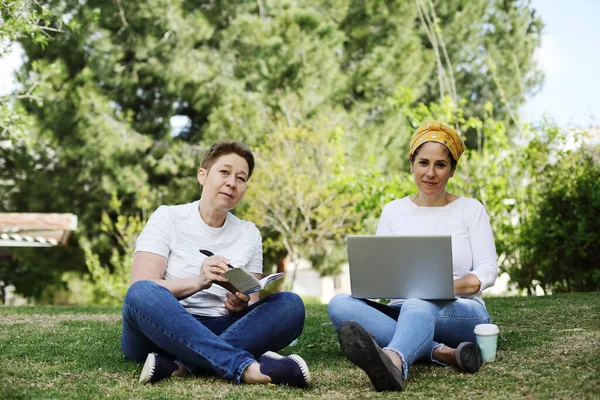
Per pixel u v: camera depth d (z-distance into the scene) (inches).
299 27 511.2
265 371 90.7
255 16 538.9
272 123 503.2
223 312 107.9
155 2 508.7
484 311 110.2
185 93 525.3
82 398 82.9
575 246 284.8
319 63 512.7
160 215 107.4
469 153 353.1
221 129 507.5
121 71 532.1
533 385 84.4
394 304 113.2
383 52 530.6
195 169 525.0
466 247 113.7
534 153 322.0
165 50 518.9
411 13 555.5
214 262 98.9
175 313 93.8
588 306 168.7
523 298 212.1
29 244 398.0
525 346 113.0
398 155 542.9
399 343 92.6
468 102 604.4
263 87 520.4
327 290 775.7
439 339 108.3
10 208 534.9
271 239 519.8
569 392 78.7
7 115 330.0
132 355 106.9
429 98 596.4
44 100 498.3
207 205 107.9
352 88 544.4
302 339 134.2
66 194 521.7
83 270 546.3
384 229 120.6
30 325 157.9
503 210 347.9
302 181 467.8
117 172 506.9
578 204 287.7
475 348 96.2
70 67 524.4
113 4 518.6
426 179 114.8
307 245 514.3
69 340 131.6
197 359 93.3
